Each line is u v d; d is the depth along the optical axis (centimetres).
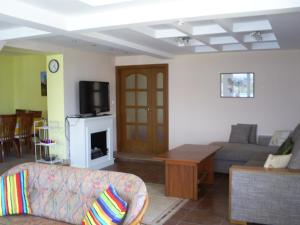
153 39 494
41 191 286
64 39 495
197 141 684
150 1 309
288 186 323
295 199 321
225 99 653
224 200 429
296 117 600
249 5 291
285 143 415
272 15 334
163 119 722
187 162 427
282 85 606
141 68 732
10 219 270
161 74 717
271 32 489
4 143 677
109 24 347
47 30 365
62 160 594
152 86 728
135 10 334
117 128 759
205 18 318
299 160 335
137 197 232
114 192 239
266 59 615
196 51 640
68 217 265
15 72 860
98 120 610
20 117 675
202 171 502
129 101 754
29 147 756
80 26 362
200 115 677
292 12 311
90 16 356
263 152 529
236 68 639
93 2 312
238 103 642
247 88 633
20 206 279
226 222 357
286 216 325
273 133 614
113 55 715
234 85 643
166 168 443
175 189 441
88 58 646
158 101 725
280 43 523
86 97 614
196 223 355
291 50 595
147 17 329
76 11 340
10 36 423
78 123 578
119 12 341
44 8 327
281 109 610
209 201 425
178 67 690
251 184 338
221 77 653
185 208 400
